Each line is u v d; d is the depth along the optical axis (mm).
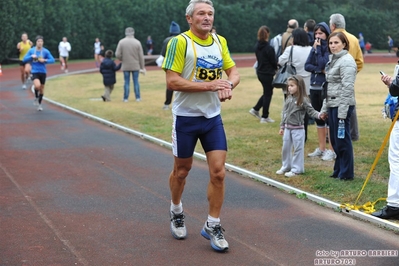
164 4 59375
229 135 13641
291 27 15195
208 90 6438
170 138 13719
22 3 47719
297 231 7395
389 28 67438
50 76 35031
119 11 57531
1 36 46125
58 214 8125
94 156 12031
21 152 12422
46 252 6707
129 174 10484
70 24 53000
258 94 22312
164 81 29172
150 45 55969
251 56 57156
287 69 13125
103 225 7660
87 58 55562
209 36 6777
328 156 11109
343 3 71812
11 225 7641
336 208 8219
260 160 11172
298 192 9016
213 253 6695
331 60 9445
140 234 7320
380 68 35156
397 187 7566
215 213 6789
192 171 10656
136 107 19266
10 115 18109
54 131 15109
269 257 6555
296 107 9844
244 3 68562
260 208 8398
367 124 14570
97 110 18625
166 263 6402
